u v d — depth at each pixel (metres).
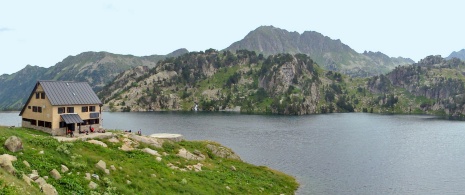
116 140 58.56
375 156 99.88
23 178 26.78
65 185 30.09
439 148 116.75
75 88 76.94
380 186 67.81
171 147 66.62
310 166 84.88
